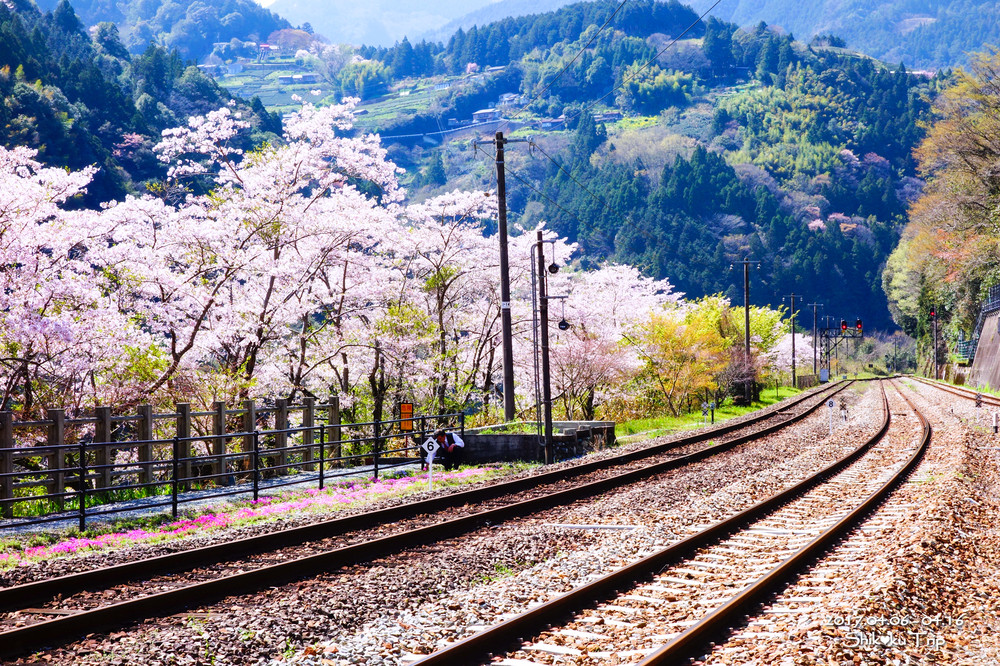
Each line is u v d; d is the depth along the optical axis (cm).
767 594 782
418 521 1208
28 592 763
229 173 2669
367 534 1104
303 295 2530
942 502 1239
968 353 7344
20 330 1631
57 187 1934
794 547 988
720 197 18062
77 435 1825
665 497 1425
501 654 628
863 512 1227
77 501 1436
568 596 736
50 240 1850
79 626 668
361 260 2672
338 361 2812
